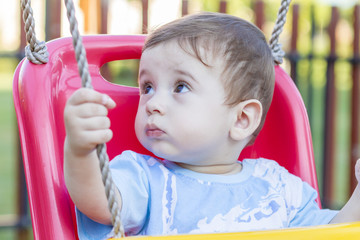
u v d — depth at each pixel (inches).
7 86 506.9
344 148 277.6
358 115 158.7
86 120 41.3
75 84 58.8
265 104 59.4
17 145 133.9
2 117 355.9
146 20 133.7
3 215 167.8
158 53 54.6
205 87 53.9
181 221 52.9
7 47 362.6
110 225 49.7
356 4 156.7
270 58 59.9
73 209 53.4
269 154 67.1
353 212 55.4
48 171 51.8
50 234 49.4
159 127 53.2
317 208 60.2
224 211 54.5
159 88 54.2
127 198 51.0
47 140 52.9
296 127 66.1
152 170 55.2
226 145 56.1
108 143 61.6
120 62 352.2
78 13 133.3
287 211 59.0
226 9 139.5
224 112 54.8
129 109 62.8
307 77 155.9
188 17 57.8
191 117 53.2
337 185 209.2
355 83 157.8
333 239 39.6
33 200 51.6
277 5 354.6
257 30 60.3
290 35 150.7
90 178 45.2
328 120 158.6
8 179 215.6
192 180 55.5
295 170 65.1
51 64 57.2
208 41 54.7
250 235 39.2
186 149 53.9
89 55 61.8
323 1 335.3
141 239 38.5
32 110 53.7
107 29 133.4
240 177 57.8
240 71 55.6
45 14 126.3
